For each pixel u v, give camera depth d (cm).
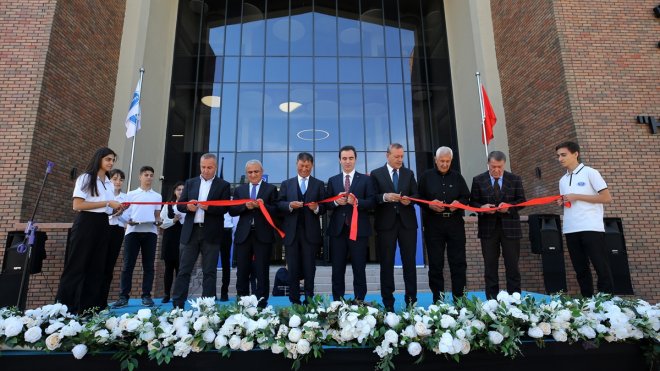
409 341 258
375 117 1315
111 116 1036
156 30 1207
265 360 264
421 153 1295
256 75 1324
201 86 1305
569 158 457
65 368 260
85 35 908
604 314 289
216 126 1277
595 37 832
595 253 425
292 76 1329
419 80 1354
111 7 1040
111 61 1039
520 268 746
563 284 621
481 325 263
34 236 485
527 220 762
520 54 1006
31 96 742
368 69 1352
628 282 627
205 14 1364
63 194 812
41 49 768
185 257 449
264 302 448
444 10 1396
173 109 1277
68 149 835
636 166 764
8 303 505
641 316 289
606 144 774
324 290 927
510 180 453
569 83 808
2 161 709
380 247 420
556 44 841
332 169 1262
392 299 408
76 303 411
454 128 1309
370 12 1395
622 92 804
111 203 395
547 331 270
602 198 426
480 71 1163
